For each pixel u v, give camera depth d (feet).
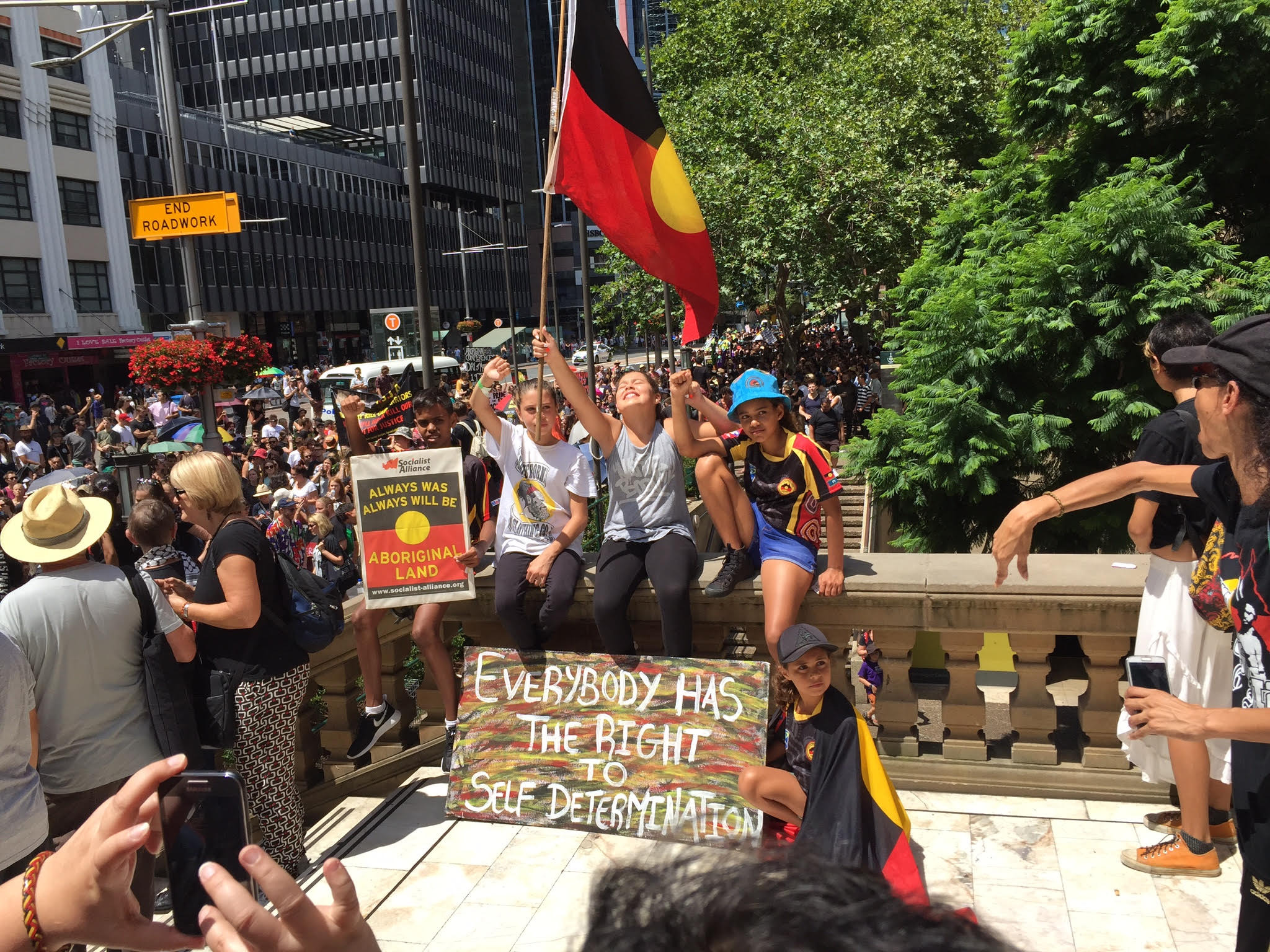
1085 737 13.92
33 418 88.74
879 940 2.19
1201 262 37.01
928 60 101.86
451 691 15.21
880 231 84.23
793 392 80.23
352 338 247.91
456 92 288.92
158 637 11.71
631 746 13.66
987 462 38.86
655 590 13.70
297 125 222.89
